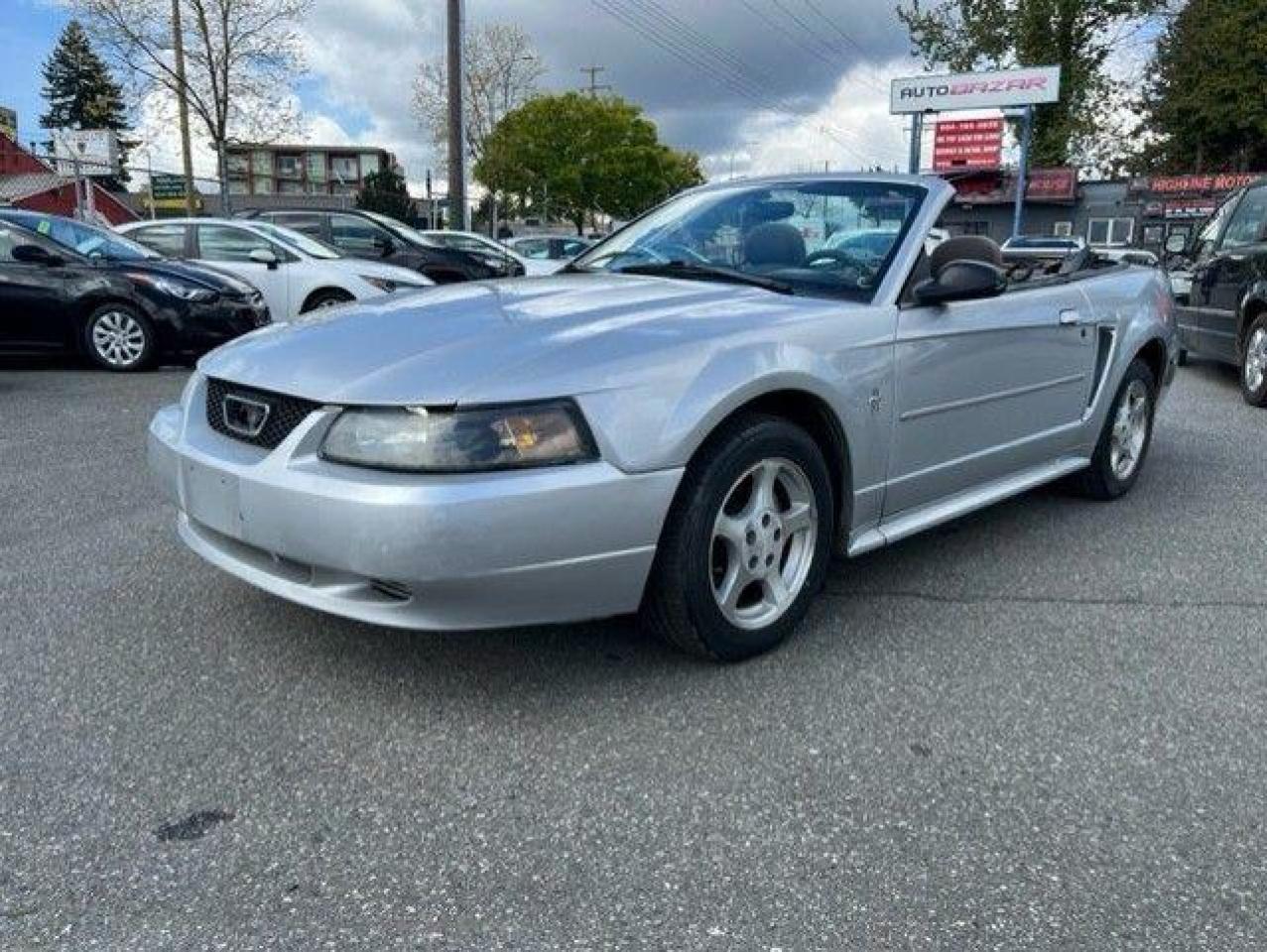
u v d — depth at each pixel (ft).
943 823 7.64
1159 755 8.66
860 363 10.68
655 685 9.77
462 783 8.09
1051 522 15.46
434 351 9.11
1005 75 111.34
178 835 7.37
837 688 9.78
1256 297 25.99
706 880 6.97
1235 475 18.66
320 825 7.52
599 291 11.30
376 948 6.29
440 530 8.04
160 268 30.71
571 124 164.04
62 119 233.14
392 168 280.51
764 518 10.09
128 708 9.20
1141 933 6.49
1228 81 116.47
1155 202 123.13
